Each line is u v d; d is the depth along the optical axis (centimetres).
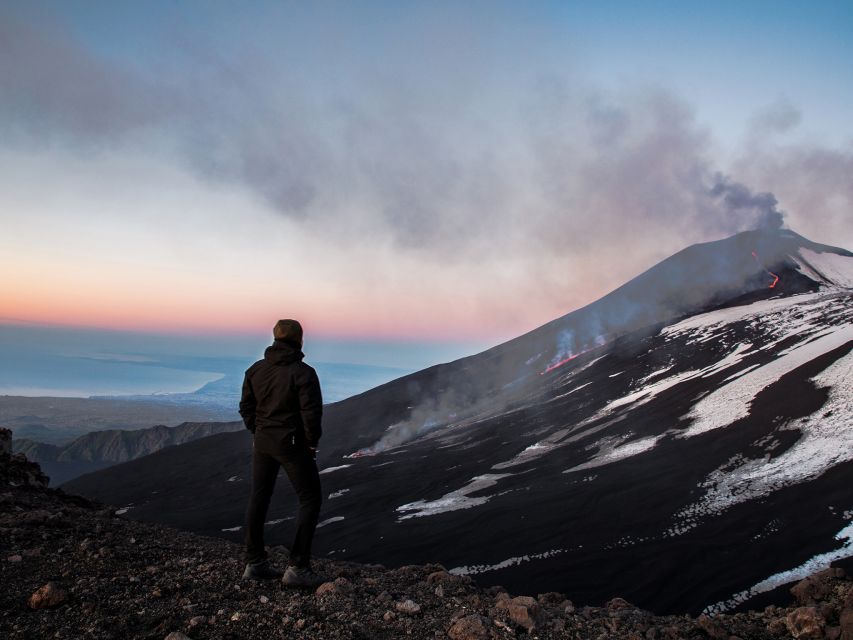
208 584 534
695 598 2269
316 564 759
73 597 466
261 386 546
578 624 527
